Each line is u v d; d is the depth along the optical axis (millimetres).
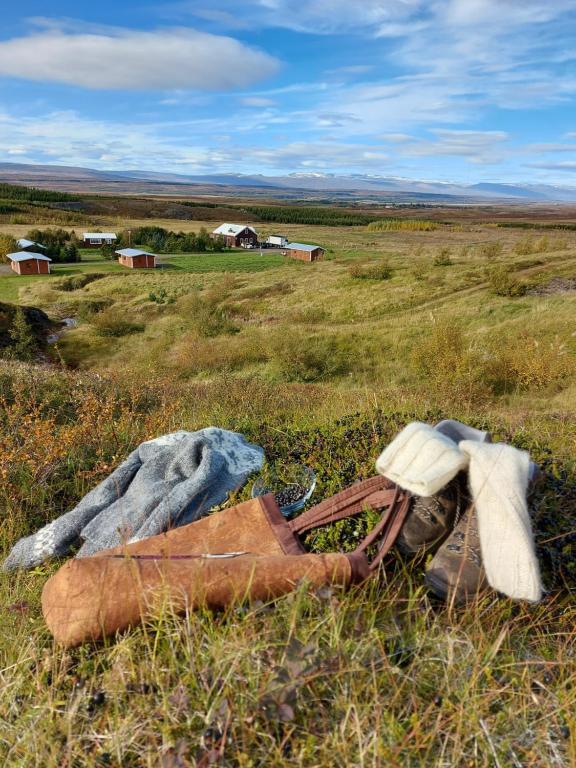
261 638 1913
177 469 3668
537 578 1883
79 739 1668
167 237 98125
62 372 10992
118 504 3529
